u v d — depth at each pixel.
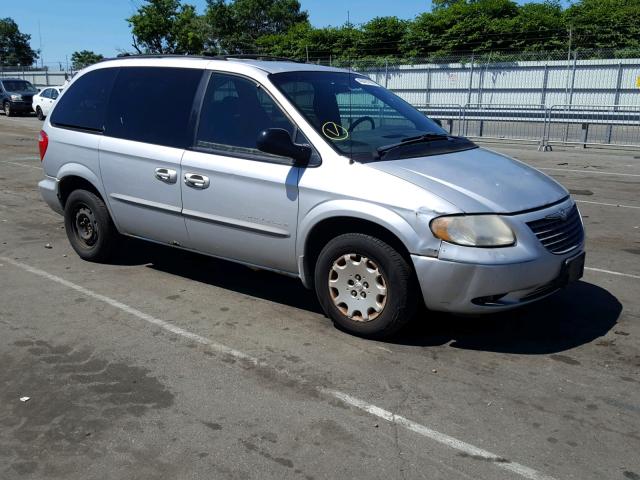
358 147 4.60
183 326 4.85
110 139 5.82
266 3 52.47
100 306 5.26
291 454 3.23
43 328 4.80
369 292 4.45
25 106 32.41
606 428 3.46
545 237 4.23
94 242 6.32
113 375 4.07
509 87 25.64
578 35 31.11
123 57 6.12
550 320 4.94
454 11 34.41
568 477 3.05
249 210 4.87
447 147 4.99
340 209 4.35
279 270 4.95
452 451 3.25
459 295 4.11
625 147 17.94
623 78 23.34
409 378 4.01
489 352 4.38
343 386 3.91
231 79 5.14
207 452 3.25
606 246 7.23
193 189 5.18
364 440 3.35
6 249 6.98
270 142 4.44
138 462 3.17
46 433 3.42
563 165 14.62
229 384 3.95
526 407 3.67
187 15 33.50
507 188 4.37
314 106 4.88
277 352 4.39
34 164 14.05
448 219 4.05
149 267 6.32
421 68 27.61
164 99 5.52
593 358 4.30
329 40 37.09
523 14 33.06
